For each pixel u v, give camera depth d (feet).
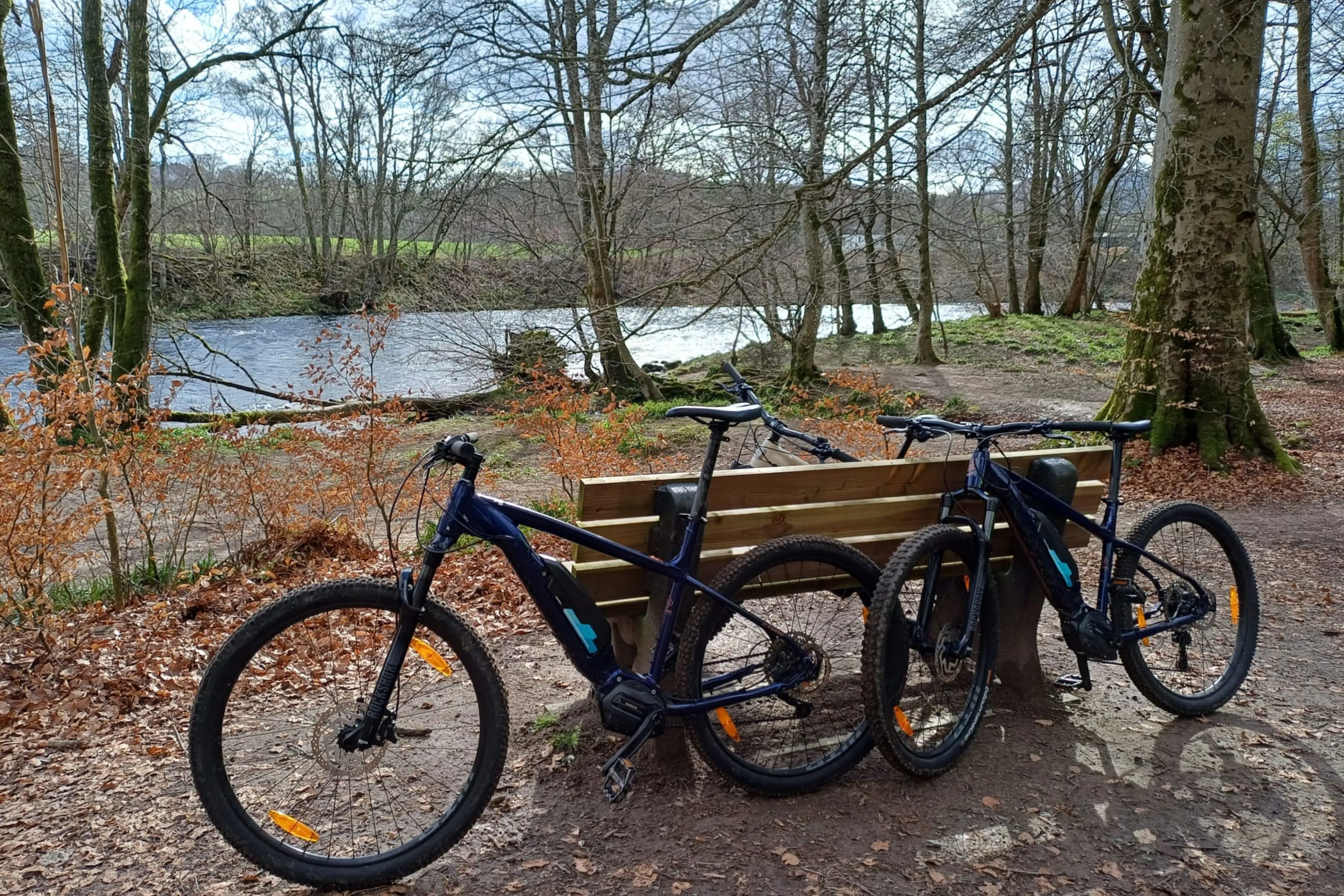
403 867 7.28
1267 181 68.59
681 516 8.27
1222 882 7.38
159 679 12.33
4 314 57.21
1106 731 9.92
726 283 43.65
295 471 21.35
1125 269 124.16
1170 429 28.02
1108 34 34.09
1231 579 11.17
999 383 61.41
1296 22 36.78
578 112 40.06
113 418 15.56
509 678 11.84
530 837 7.99
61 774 9.54
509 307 49.47
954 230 64.95
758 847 7.79
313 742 7.56
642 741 7.82
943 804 8.44
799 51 40.98
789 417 41.83
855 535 9.43
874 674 8.05
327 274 70.95
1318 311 76.74
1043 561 9.38
